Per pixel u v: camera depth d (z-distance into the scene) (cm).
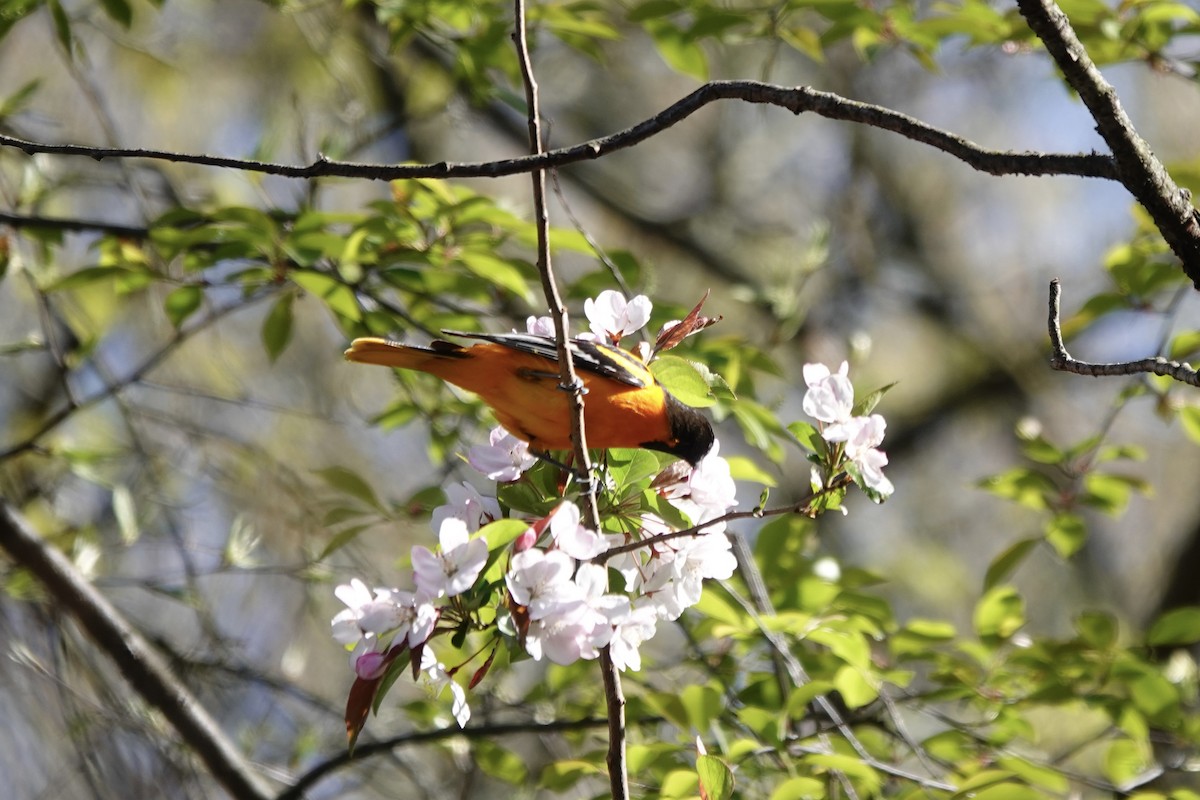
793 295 1154
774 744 838
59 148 563
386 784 1279
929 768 911
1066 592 2059
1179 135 1944
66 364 1100
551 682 1044
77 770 1227
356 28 1545
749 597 1019
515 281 938
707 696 830
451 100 1288
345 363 1662
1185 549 1928
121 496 1110
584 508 598
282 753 1272
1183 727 1004
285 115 1526
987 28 1087
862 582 1034
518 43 593
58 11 1045
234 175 1553
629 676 1014
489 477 629
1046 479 1082
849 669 870
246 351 1636
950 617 2077
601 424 713
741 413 948
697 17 1078
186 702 1066
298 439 1595
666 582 624
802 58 2227
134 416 1312
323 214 932
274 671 1323
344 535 948
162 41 1574
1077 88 504
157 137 1597
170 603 1412
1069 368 549
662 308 997
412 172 551
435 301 1041
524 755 1334
